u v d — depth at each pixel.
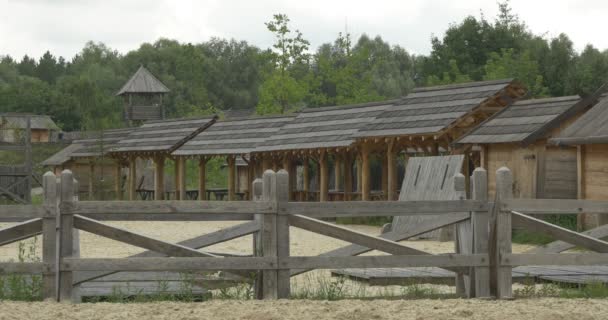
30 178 48.25
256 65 174.25
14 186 48.06
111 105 131.62
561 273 15.95
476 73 90.38
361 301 13.01
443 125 34.09
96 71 159.75
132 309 12.16
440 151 41.78
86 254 21.28
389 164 36.69
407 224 29.08
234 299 13.28
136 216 12.62
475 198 13.30
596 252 13.69
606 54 92.12
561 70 83.31
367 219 37.28
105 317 11.56
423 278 15.27
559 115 29.97
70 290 12.65
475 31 95.69
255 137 47.25
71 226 12.54
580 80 80.69
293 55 65.69
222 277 13.80
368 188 38.38
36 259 15.60
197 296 13.37
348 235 12.99
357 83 70.12
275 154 45.44
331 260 13.01
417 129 34.91
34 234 12.48
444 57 96.12
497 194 13.27
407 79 118.69
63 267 12.54
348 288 15.38
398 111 37.75
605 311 12.27
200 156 51.34
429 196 28.91
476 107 34.34
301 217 12.90
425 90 38.06
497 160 32.25
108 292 13.42
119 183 59.72
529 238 26.45
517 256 13.27
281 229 12.88
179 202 12.65
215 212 12.71
